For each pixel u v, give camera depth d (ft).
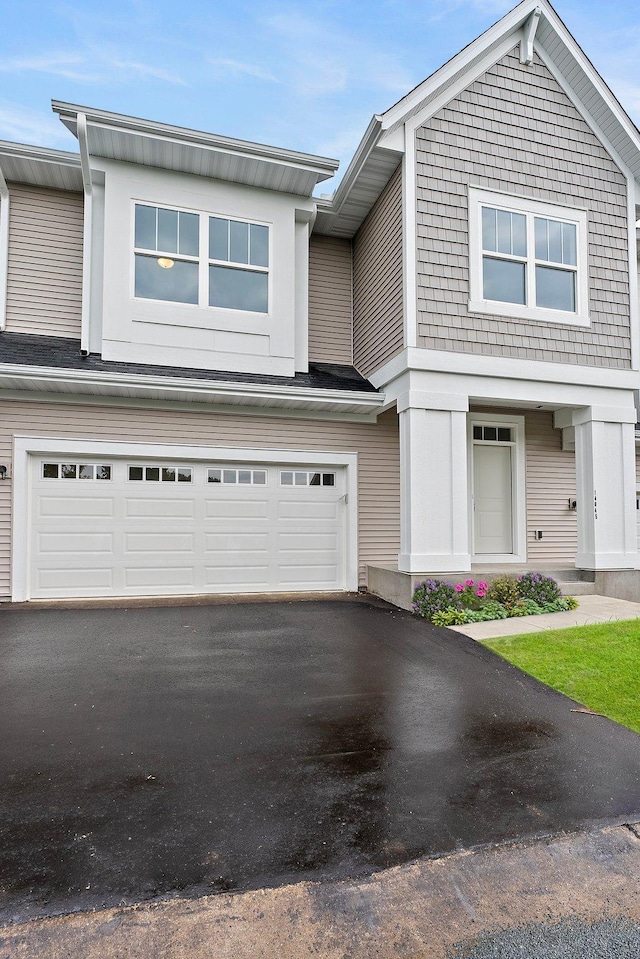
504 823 8.29
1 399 24.31
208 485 26.91
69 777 9.51
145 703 12.94
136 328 25.89
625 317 28.07
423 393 24.57
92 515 25.35
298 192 28.37
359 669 15.57
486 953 6.05
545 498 32.04
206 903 6.62
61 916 6.39
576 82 27.43
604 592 26.81
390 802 8.82
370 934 6.27
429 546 24.13
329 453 28.60
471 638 18.71
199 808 8.59
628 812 8.65
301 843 7.75
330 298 32.24
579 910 6.69
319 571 28.32
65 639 18.42
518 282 26.48
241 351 27.40
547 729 11.67
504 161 26.35
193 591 26.45
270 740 11.07
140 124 24.13
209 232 27.20
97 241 26.21
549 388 26.71
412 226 24.77
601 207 27.96
